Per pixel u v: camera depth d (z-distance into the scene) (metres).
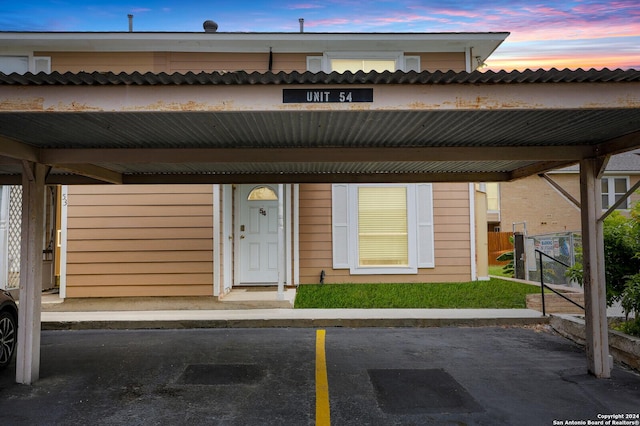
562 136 5.08
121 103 3.75
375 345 6.93
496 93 3.81
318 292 10.36
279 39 10.53
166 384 5.21
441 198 11.54
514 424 4.17
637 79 3.78
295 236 11.31
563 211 22.41
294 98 3.78
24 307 5.27
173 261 9.97
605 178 22.02
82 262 10.00
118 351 6.62
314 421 4.24
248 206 11.48
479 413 4.40
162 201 10.06
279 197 9.73
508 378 5.39
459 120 4.40
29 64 10.58
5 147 4.77
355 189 11.45
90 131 4.65
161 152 5.45
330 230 11.38
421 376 5.46
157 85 3.76
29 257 5.29
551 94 3.81
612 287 6.23
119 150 5.42
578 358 6.23
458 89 3.81
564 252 11.16
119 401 4.71
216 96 3.77
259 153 5.50
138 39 10.36
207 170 7.23
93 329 8.15
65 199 10.07
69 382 5.28
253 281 11.40
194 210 10.04
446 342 7.13
